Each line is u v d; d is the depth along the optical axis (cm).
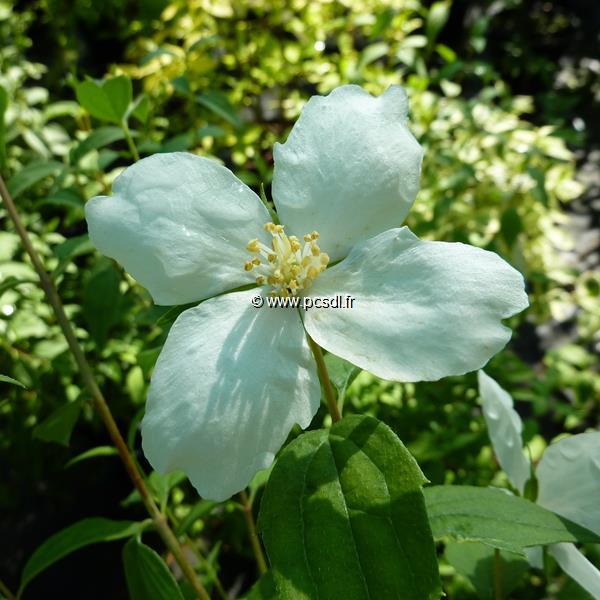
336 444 6
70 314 17
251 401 6
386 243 6
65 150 20
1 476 21
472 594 14
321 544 5
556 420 22
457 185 17
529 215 22
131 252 6
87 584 21
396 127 6
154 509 8
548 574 8
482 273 5
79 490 22
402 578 5
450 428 15
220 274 6
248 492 11
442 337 5
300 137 6
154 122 22
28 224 17
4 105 8
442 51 20
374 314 6
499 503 7
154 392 6
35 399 17
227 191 6
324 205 6
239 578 19
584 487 7
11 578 20
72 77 12
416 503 5
